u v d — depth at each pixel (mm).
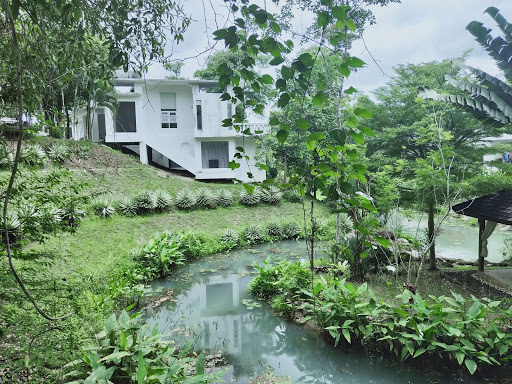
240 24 1614
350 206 1643
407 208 11008
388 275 9844
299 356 6195
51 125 3879
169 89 22953
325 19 1503
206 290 9773
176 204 18156
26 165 4094
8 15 1695
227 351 6371
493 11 4957
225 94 1768
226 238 14930
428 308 5887
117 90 21641
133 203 16391
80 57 2994
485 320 6031
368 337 6156
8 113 2971
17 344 3932
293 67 1483
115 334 4691
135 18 2961
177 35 3090
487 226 9484
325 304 6691
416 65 11516
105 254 10484
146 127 22875
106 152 20047
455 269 10398
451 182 9055
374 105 11680
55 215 4332
